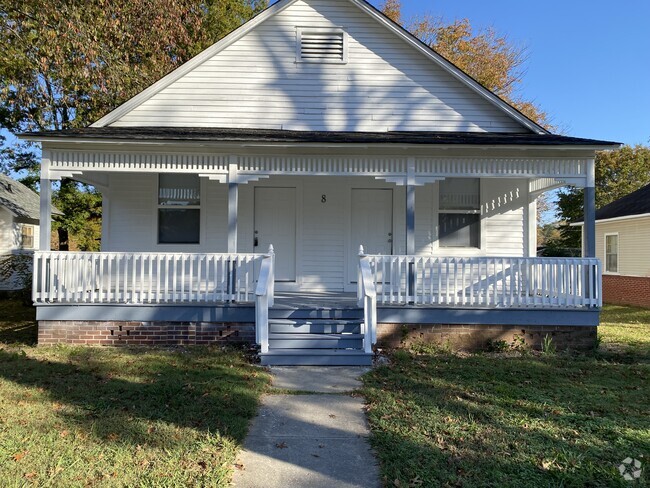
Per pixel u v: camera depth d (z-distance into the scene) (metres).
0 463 3.65
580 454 3.96
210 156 8.52
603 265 18.70
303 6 10.32
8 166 23.22
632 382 6.22
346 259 10.48
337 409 5.15
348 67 10.30
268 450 4.09
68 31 11.51
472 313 8.25
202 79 10.17
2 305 15.38
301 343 7.41
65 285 8.15
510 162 8.59
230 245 8.41
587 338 8.25
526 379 6.30
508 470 3.67
